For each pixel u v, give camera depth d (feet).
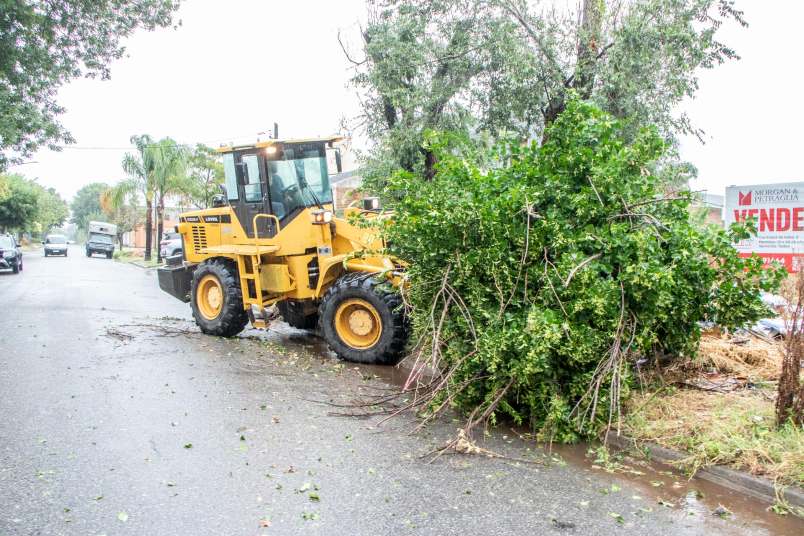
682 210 19.06
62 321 36.96
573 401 17.28
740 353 21.58
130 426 17.84
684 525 12.51
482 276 18.02
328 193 29.94
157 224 120.67
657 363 19.39
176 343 29.91
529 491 14.01
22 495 13.35
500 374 17.42
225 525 12.26
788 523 12.62
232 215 31.01
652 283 15.94
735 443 14.75
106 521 12.32
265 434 17.47
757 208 31.50
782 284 16.63
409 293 19.90
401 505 13.24
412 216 18.54
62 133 62.18
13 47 54.29
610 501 13.55
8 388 21.50
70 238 540.93
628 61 36.86
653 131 18.65
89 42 59.16
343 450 16.35
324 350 29.43
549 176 18.35
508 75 39.81
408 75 45.65
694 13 37.04
